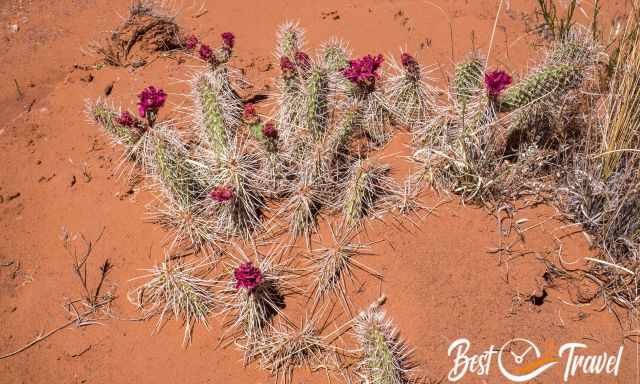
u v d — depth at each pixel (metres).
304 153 1.12
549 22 1.43
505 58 1.39
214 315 1.04
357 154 1.19
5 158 1.23
